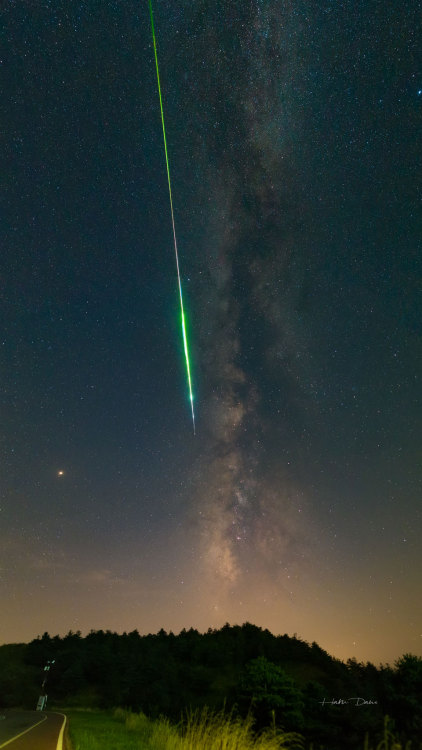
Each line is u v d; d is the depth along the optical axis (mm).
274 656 121688
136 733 19031
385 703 48750
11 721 31141
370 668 98250
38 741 16219
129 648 137250
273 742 9938
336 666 110188
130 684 91250
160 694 72688
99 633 155000
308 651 123625
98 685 99562
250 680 48156
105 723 28438
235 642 133750
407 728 44562
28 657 121062
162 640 149000
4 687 92000
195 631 154625
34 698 88375
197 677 92875
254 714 45000
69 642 144250
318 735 45125
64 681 97812
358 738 43812
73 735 18047
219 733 10047
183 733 11805
